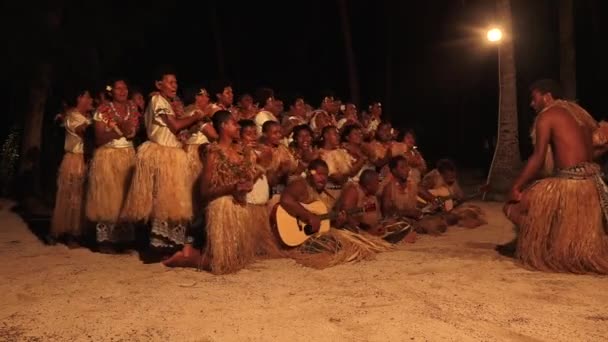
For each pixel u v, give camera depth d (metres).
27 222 7.18
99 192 5.28
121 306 3.78
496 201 8.83
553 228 4.59
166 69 5.05
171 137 5.02
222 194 4.70
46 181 9.35
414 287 4.11
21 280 4.45
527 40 15.95
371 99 19.52
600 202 4.52
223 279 4.42
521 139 16.05
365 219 5.63
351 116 7.96
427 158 19.03
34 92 8.51
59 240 6.03
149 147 4.96
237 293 4.03
